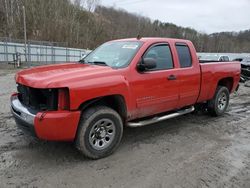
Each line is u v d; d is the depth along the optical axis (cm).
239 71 706
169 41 516
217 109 651
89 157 406
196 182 355
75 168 383
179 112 550
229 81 693
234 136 534
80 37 5303
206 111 677
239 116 690
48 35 4638
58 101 367
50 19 4944
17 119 404
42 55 3084
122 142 484
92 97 384
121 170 382
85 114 394
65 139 379
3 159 400
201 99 593
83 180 353
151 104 471
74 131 379
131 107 440
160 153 442
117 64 449
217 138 520
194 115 680
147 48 470
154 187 342
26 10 4741
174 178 364
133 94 437
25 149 436
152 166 396
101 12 7156
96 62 481
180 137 518
